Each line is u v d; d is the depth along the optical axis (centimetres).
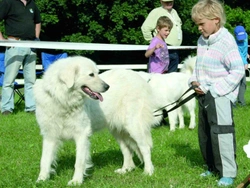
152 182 544
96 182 543
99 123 581
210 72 519
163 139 783
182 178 551
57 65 522
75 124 531
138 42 2042
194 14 514
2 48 2031
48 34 2178
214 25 510
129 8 2000
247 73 2131
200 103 538
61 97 512
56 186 525
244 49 1184
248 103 1254
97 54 2181
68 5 2047
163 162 637
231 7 2492
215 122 514
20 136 814
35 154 681
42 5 1975
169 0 1044
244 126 898
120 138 609
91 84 521
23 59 1048
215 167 542
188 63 983
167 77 904
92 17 2077
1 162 639
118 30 2022
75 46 1124
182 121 940
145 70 1895
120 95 586
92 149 714
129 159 609
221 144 511
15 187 527
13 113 1067
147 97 602
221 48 508
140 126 588
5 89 1048
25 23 1032
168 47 1038
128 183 540
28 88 1066
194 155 671
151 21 1048
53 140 543
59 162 638
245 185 467
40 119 530
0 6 1014
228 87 505
